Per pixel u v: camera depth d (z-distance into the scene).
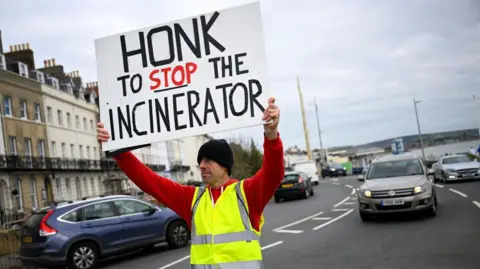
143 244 11.16
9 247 13.27
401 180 12.61
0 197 31.55
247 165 54.75
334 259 8.28
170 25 2.87
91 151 49.53
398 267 7.24
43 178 37.38
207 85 2.79
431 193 12.23
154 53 2.89
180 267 9.20
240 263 2.50
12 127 34.22
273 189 2.53
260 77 2.73
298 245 10.13
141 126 2.86
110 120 2.90
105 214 10.66
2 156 32.00
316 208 18.81
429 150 83.81
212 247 2.54
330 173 62.94
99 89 2.93
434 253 8.01
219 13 2.81
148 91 2.87
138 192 55.59
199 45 2.82
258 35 2.76
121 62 2.92
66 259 9.77
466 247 8.24
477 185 20.72
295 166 42.34
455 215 12.32
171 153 78.25
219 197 2.67
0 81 33.44
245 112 2.73
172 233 11.83
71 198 42.28
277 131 2.46
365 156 92.44
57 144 41.38
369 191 12.45
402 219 12.57
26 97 36.91
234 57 2.77
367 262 7.80
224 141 2.81
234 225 2.56
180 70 2.84
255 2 2.79
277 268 7.95
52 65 49.47
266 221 15.88
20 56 40.88
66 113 44.22
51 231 9.81
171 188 2.85
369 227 11.73
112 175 52.09
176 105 2.82
